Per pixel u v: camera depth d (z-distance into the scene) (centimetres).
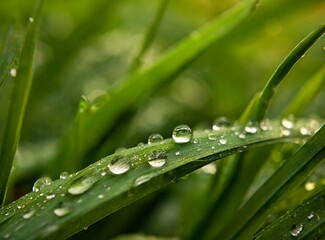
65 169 20
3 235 15
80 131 20
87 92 31
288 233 16
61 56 28
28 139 26
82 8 35
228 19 22
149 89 22
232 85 32
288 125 20
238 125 18
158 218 24
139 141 26
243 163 19
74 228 15
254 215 18
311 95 21
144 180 16
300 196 19
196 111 30
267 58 37
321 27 17
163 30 37
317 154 17
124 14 37
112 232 22
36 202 15
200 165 16
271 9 29
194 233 20
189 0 38
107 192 15
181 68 22
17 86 18
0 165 17
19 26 19
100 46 36
